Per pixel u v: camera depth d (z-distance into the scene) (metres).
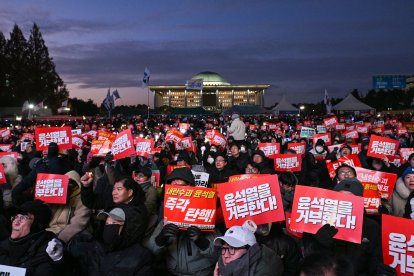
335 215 3.74
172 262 4.03
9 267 3.31
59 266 3.64
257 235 4.06
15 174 6.67
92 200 4.74
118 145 6.60
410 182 5.63
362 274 3.77
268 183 4.07
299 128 23.69
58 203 4.88
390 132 17.14
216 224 4.68
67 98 86.50
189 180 4.45
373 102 98.75
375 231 3.97
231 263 3.32
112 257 3.69
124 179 4.26
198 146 14.33
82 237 4.05
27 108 56.03
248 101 152.00
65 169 6.92
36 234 3.61
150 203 5.64
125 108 66.88
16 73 77.94
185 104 150.88
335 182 6.26
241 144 11.48
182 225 4.03
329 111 38.09
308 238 3.75
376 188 5.39
